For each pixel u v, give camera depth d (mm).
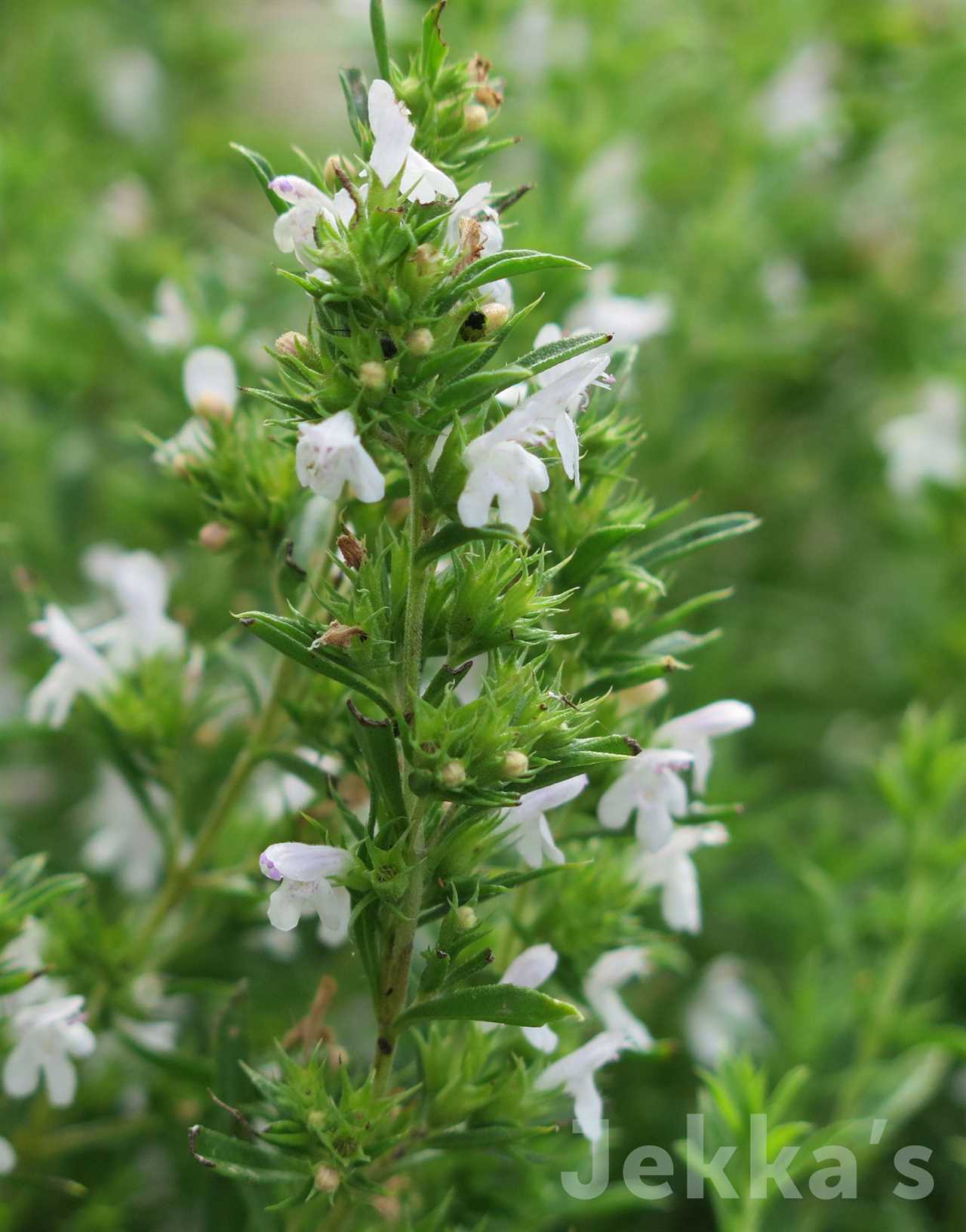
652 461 532
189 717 361
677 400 533
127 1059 383
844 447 615
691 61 577
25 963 336
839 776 537
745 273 553
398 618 296
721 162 595
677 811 323
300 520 331
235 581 411
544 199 479
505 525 293
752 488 596
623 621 321
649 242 560
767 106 589
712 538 325
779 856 437
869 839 475
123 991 352
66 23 653
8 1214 360
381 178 287
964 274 640
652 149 595
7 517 514
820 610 577
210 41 625
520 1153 315
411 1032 330
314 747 334
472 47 455
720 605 545
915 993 427
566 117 506
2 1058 353
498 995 295
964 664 520
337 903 297
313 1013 324
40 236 521
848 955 394
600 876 335
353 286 286
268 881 351
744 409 632
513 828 305
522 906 335
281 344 293
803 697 562
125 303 496
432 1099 315
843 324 620
